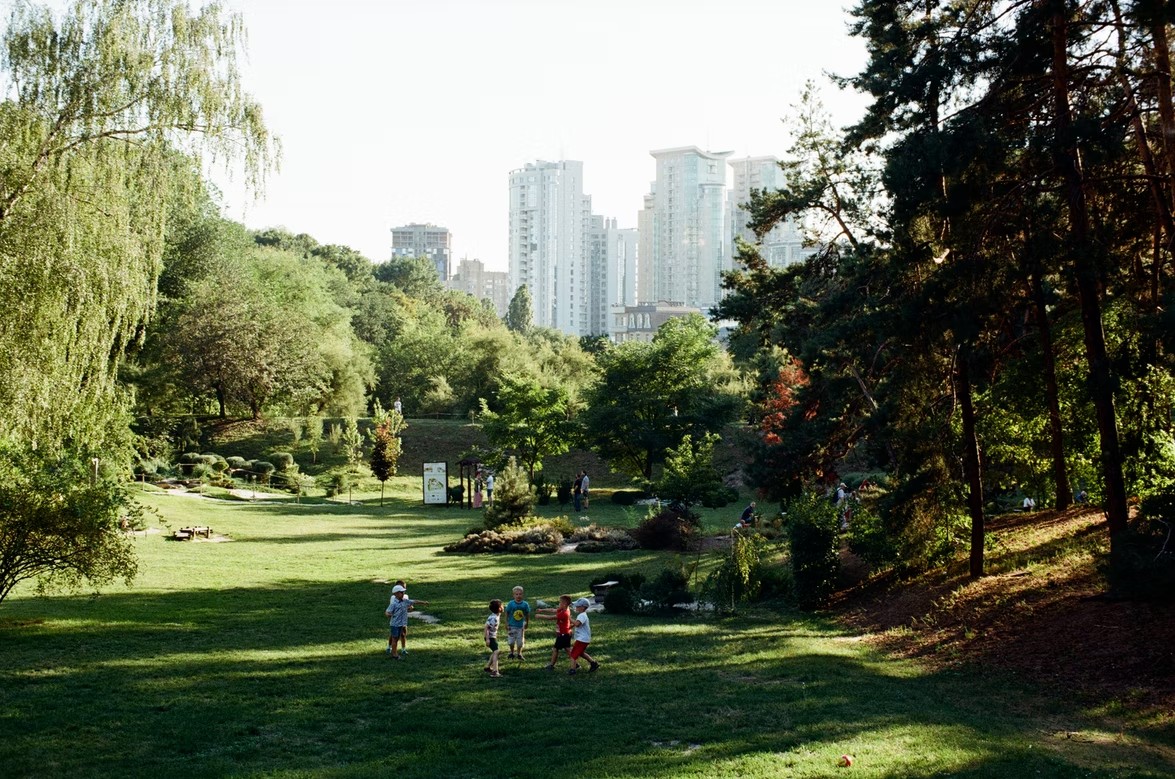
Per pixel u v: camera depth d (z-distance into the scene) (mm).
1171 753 11336
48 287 21000
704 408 61250
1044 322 23141
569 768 10547
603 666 16703
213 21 23344
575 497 53562
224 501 52656
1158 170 20344
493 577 29047
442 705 13617
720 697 14289
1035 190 18625
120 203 22484
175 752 11156
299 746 11500
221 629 19547
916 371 22203
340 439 73125
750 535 33719
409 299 149250
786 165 29422
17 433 21062
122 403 30203
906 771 10391
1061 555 21750
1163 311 14883
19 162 20844
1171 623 15844
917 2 20672
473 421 80812
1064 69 17891
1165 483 19266
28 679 14453
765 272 31125
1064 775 10250
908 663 17609
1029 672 15695
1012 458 28641
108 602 22562
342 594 25062
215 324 69125
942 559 24609
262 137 23688
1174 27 18266
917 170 17766
